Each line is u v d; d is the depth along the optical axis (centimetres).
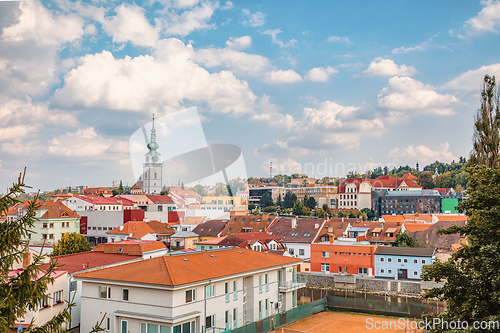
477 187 2291
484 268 2133
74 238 8150
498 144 4053
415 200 18462
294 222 9438
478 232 2297
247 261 5116
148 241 7350
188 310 4006
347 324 5256
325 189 19100
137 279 4006
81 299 4294
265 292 5188
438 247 8206
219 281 4447
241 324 4756
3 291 1213
